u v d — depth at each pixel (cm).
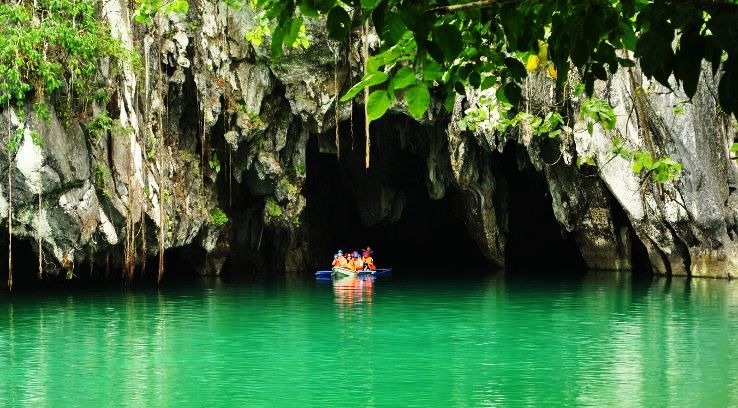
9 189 1872
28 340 1434
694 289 2233
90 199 2031
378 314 1770
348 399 1017
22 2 1894
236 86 2439
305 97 2466
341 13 337
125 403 1004
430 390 1060
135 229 2245
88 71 1944
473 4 335
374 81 353
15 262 2356
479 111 1018
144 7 981
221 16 2380
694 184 2455
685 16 279
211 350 1338
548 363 1224
